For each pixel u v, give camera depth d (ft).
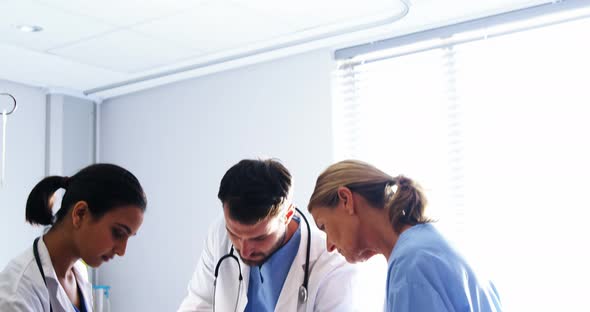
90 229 4.73
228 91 11.25
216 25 8.89
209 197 11.35
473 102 9.18
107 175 4.79
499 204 8.87
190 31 9.13
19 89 11.84
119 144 12.71
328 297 6.00
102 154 12.94
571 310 8.26
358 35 9.61
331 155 10.03
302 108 10.37
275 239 5.65
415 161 9.61
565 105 8.50
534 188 8.64
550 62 8.64
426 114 9.57
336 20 8.82
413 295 4.12
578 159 8.36
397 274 4.27
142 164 12.34
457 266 4.31
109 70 11.07
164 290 11.79
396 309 4.13
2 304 4.44
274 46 9.95
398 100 9.84
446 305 4.13
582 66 8.43
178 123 11.87
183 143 11.78
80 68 10.91
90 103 12.84
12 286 4.56
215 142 11.35
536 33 8.76
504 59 8.98
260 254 5.73
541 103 8.68
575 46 8.48
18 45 9.60
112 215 4.72
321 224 4.94
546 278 8.45
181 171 11.76
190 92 11.74
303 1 8.07
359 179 4.76
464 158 9.20
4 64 10.57
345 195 4.72
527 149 8.73
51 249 4.85
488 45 9.11
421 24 9.31
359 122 10.17
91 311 5.44
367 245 4.82
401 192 4.65
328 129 10.09
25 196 11.73
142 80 11.68
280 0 8.01
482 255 8.89
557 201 8.46
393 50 9.89
